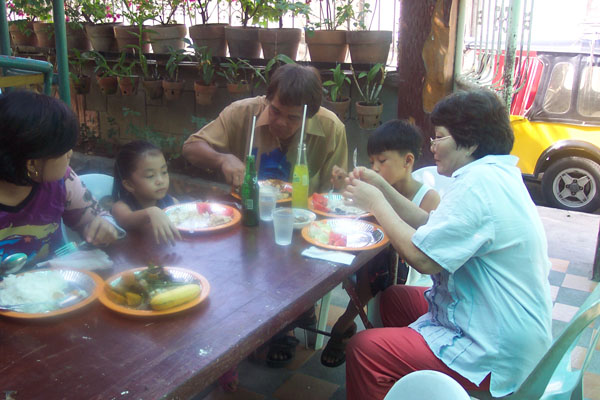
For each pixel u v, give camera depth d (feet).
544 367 4.68
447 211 5.18
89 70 19.29
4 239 5.58
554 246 12.51
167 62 16.76
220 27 16.34
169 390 3.57
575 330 4.48
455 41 12.52
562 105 16.79
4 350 3.96
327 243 6.20
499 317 5.15
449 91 12.74
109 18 19.80
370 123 13.99
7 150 4.81
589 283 10.68
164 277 4.90
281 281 5.22
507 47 9.85
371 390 5.49
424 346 5.41
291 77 7.16
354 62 14.61
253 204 6.66
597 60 16.08
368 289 7.62
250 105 8.79
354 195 5.87
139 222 6.41
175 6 17.65
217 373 3.96
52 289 4.70
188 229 6.39
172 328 4.31
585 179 17.31
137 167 7.11
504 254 5.18
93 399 3.46
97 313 4.52
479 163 5.43
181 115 17.97
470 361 5.17
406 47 12.64
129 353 3.96
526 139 17.49
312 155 8.76
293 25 17.40
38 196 5.74
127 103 18.97
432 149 5.84
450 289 5.44
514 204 5.19
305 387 7.61
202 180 17.30
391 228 5.55
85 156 19.40
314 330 8.02
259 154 8.79
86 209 6.44
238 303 4.75
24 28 19.06
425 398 3.29
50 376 3.67
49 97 4.91
